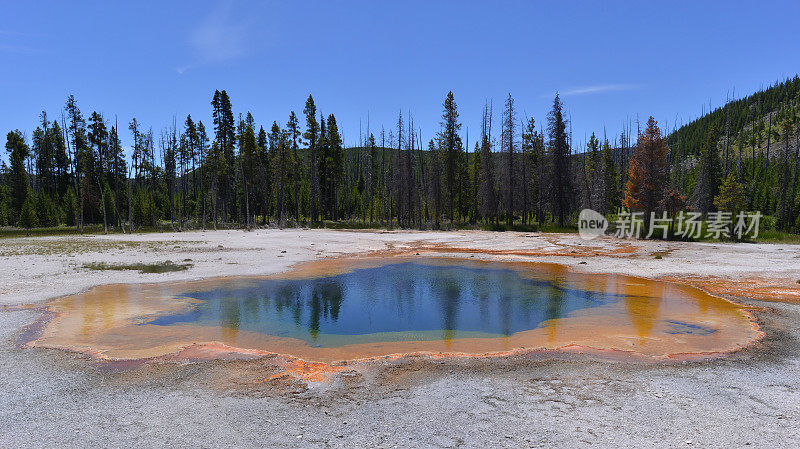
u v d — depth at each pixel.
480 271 20.03
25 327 9.99
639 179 39.44
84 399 5.97
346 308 12.81
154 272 18.11
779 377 6.77
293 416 5.41
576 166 57.41
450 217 54.72
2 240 32.78
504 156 48.75
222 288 15.55
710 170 51.88
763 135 99.25
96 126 48.78
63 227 50.38
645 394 6.08
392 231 46.88
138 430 5.04
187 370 7.21
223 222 59.62
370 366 7.45
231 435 4.91
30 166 64.56
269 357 7.99
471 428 5.06
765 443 4.66
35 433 4.98
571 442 4.70
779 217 52.31
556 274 19.03
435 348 8.85
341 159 65.56
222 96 54.00
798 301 12.78
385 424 5.18
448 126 53.00
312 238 36.03
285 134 58.41
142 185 75.69
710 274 17.75
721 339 9.16
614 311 12.24
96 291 14.43
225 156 55.19
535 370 7.16
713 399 5.89
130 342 8.99
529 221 56.66
